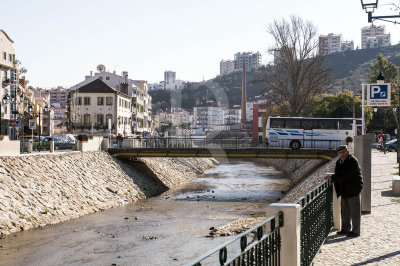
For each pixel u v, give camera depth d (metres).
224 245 3.40
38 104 84.44
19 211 21.81
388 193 18.08
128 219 23.98
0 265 15.23
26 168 26.83
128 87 92.00
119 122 79.88
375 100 15.79
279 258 5.36
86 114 77.69
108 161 37.75
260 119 82.62
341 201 10.00
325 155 34.81
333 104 71.44
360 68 182.75
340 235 9.91
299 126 46.69
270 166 62.88
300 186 30.44
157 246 17.73
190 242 18.17
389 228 10.66
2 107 56.38
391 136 82.69
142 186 36.22
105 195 30.27
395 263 7.52
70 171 30.70
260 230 4.45
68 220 23.64
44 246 17.84
